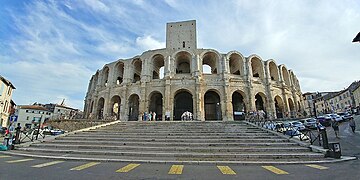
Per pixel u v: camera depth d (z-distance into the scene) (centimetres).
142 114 3491
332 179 661
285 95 3972
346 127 2619
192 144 1352
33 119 7288
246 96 3600
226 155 1103
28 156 1127
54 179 661
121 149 1305
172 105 3459
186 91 3856
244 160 1023
